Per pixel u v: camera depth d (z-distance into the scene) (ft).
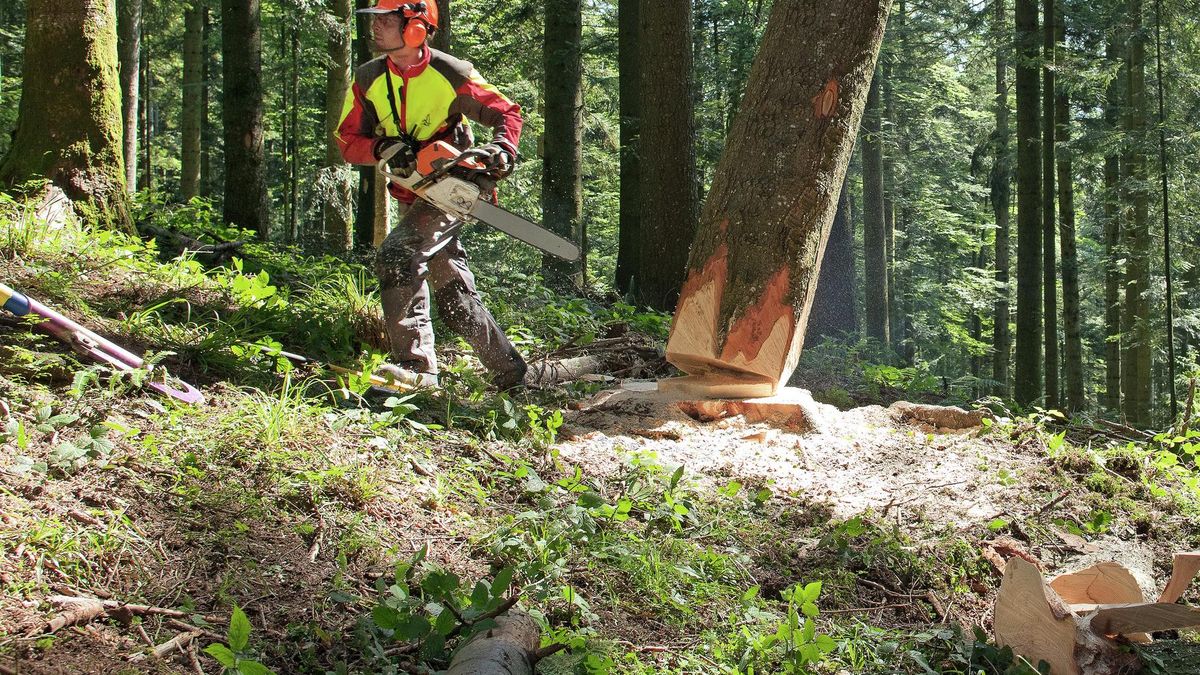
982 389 51.44
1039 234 49.70
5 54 70.23
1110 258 63.87
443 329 20.24
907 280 100.01
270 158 91.66
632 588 10.44
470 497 11.88
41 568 8.18
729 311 16.47
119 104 21.43
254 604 8.74
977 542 12.51
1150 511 14.30
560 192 45.37
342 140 15.35
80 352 12.47
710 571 11.16
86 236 18.69
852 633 10.46
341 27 48.73
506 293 25.90
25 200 19.13
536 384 17.56
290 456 11.12
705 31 61.72
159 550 9.05
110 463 9.99
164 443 10.83
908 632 10.71
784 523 12.83
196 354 14.21
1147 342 55.47
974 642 10.43
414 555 9.69
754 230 16.31
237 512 9.93
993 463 15.16
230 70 35.86
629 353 21.40
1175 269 58.70
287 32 68.08
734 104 56.59
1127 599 10.59
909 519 13.11
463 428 14.10
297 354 15.96
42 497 9.11
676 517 11.85
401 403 13.20
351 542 9.87
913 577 11.74
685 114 34.14
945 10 72.02
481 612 8.55
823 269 40.88
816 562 11.85
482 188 14.84
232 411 12.20
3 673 6.90
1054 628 9.78
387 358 16.43
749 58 54.49
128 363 12.78
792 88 16.16
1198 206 56.80
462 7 66.49
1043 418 17.12
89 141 20.65
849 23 15.96
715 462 14.53
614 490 12.93
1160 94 51.24
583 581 10.36
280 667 8.01
